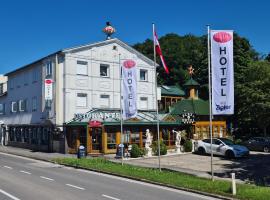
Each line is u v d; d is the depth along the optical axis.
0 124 55.78
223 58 18.88
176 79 68.56
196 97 48.50
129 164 27.80
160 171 23.20
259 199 14.57
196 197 15.85
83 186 18.25
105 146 36.09
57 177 21.55
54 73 40.19
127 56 43.53
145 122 38.75
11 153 40.56
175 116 42.97
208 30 19.56
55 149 40.41
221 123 46.03
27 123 47.06
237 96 48.59
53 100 40.19
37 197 15.19
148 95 45.19
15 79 51.19
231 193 15.84
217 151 33.47
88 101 40.34
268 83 40.41
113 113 38.09
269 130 50.72
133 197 15.47
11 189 17.12
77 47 39.59
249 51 57.12
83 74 40.16
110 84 42.00
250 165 27.59
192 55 68.38
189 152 36.81
